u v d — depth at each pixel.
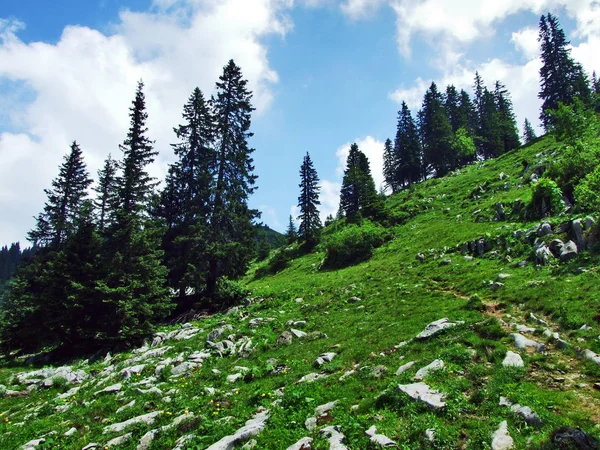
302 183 67.00
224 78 37.25
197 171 37.00
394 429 7.77
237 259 33.66
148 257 27.06
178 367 15.77
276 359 14.86
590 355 9.80
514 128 79.62
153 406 11.71
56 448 9.61
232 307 29.34
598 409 7.59
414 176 83.31
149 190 31.27
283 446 7.81
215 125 36.62
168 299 27.17
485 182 46.22
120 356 20.20
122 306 23.48
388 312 17.98
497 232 25.89
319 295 25.81
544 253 19.14
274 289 31.33
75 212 40.31
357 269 33.66
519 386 8.72
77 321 24.75
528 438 6.81
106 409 12.11
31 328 26.62
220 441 8.27
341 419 8.45
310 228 64.00
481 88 93.50
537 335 11.84
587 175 21.41
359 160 85.88
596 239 17.77
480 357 10.59
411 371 10.48
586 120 36.28
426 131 85.69
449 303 17.05
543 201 26.00
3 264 144.25
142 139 33.00
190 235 32.97
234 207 34.16
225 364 15.62
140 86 34.00
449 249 27.95
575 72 61.66
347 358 13.19
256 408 10.34
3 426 11.70
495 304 15.56
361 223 49.56
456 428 7.49
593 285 14.16
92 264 26.12
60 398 14.12
